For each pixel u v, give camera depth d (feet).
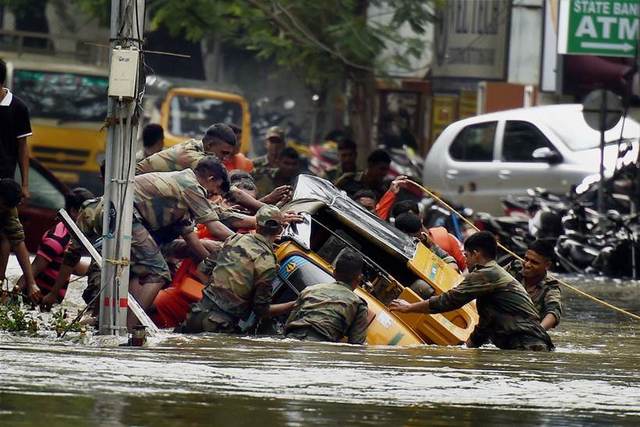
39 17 378.53
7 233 117.29
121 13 96.78
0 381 78.02
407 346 103.24
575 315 137.18
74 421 68.03
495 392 82.02
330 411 73.41
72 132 319.47
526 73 323.78
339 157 185.26
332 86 338.34
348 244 111.04
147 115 329.11
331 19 270.67
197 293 110.01
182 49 370.94
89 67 321.32
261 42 270.26
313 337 101.76
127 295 98.68
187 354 91.66
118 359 87.81
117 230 98.02
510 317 104.68
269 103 402.72
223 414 71.31
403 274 112.16
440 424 71.36
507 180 222.48
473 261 105.81
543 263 114.21
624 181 208.95
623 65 277.03
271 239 106.32
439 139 236.43
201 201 110.11
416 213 132.26
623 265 184.85
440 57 334.44
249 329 105.81
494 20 325.83
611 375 91.25
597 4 235.20
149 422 68.54
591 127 198.29
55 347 92.63
